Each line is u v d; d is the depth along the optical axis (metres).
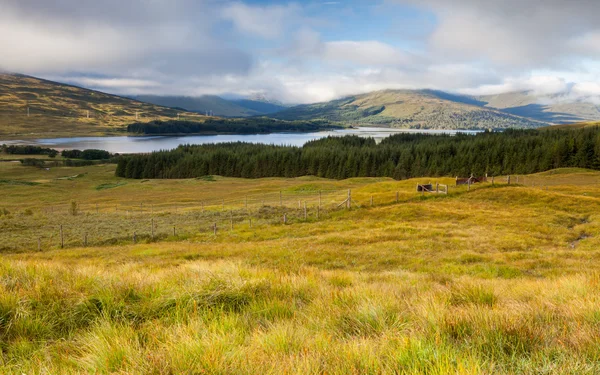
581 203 40.38
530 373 3.12
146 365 3.46
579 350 3.51
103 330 4.64
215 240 31.75
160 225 39.69
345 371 3.22
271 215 41.44
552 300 6.59
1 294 5.73
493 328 4.21
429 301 6.05
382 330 4.60
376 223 35.03
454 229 31.38
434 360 3.26
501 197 44.88
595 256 21.00
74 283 6.91
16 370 3.82
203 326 4.76
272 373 3.23
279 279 7.98
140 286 6.93
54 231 37.19
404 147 187.88
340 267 19.83
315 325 5.05
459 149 162.00
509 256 21.22
